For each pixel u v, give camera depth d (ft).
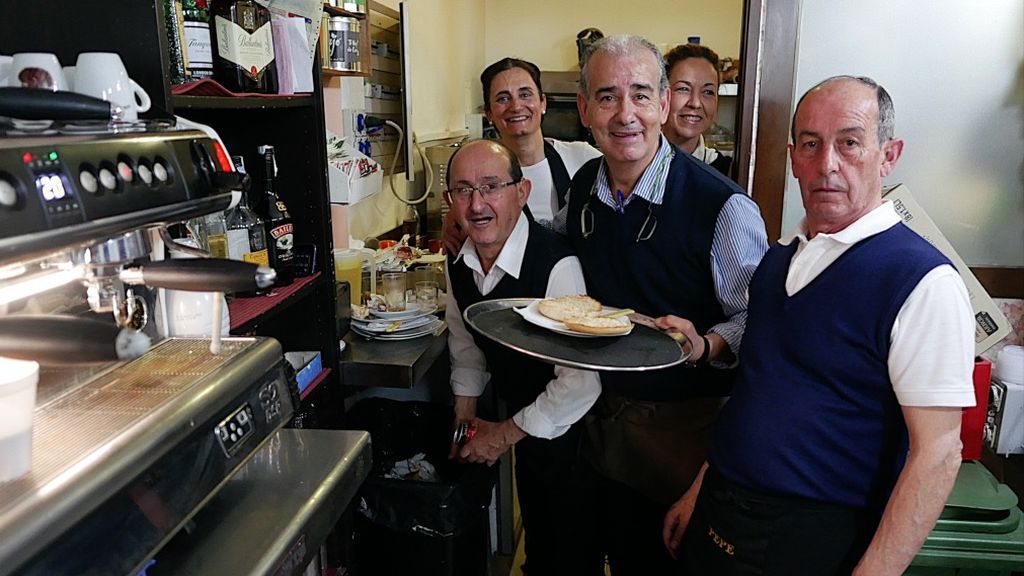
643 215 5.27
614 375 5.58
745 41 6.05
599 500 6.42
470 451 6.02
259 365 3.10
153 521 2.37
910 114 6.01
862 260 3.66
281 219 4.92
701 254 5.13
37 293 2.49
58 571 2.02
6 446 2.04
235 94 3.99
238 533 2.90
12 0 3.20
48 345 2.13
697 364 5.26
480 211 5.47
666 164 5.23
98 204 2.19
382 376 5.68
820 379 3.82
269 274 2.61
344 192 6.57
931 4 5.79
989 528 5.01
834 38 5.98
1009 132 5.92
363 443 3.70
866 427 3.76
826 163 3.70
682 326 4.87
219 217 4.35
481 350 6.45
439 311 7.05
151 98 3.20
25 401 2.07
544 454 6.20
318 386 5.25
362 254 7.07
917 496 3.51
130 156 2.39
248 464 3.45
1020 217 6.06
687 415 5.44
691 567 4.59
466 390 6.46
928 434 3.48
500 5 15.58
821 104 3.73
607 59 4.98
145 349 2.23
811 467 3.87
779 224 6.36
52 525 2.00
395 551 6.04
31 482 2.08
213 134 3.01
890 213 3.78
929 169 6.09
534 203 8.06
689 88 7.48
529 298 5.70
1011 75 5.81
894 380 3.58
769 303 4.12
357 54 6.76
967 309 3.47
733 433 4.19
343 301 6.12
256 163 5.13
